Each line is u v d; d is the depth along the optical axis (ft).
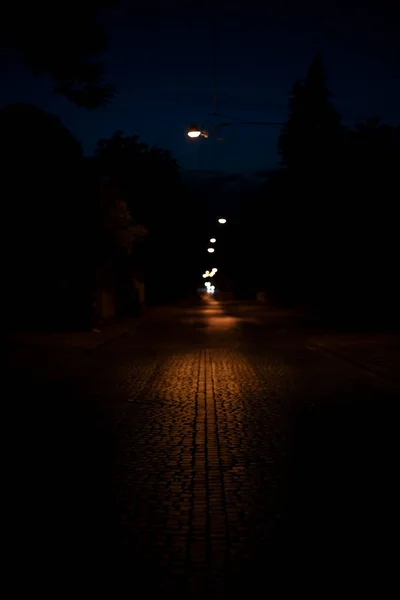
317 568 15.72
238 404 39.86
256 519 19.27
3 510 20.26
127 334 100.07
